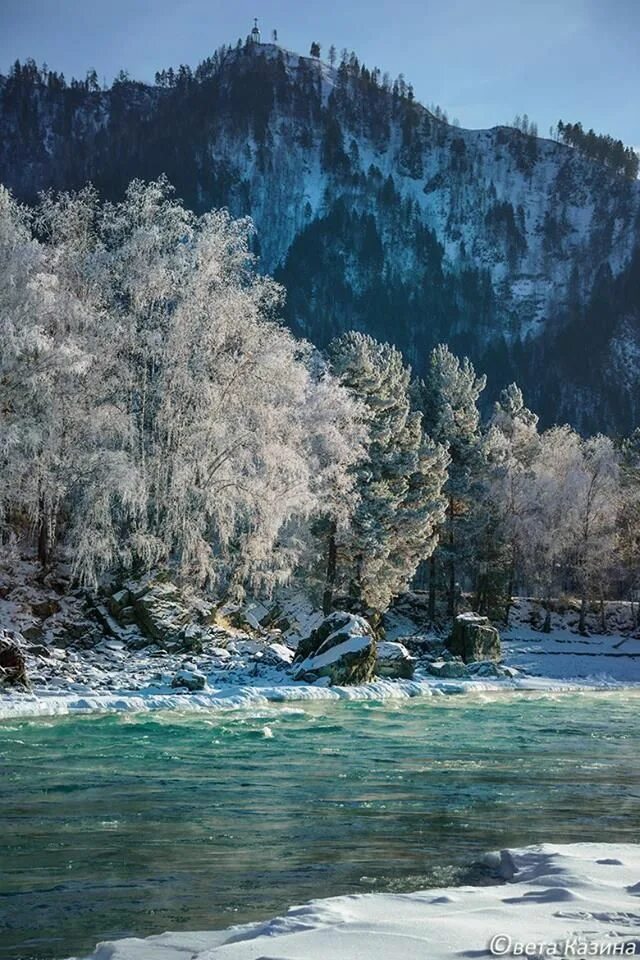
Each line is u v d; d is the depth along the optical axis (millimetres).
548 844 9727
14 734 19625
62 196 40969
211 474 39312
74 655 32875
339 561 54844
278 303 42500
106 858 9891
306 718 23875
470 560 67938
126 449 38188
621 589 81062
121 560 39500
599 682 43719
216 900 8344
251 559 42062
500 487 69688
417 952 5445
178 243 41312
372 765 16734
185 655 35625
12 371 35375
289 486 41250
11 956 6887
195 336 39562
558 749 19469
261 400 40844
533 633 67750
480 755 18281
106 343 38000
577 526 70438
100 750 17859
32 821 11758
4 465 35156
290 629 48812
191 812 12406
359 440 49344
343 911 6695
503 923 6160
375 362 61000
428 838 10930
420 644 47906
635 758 18297
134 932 7441
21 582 37969
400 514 55000
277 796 13648
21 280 35719
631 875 7934
